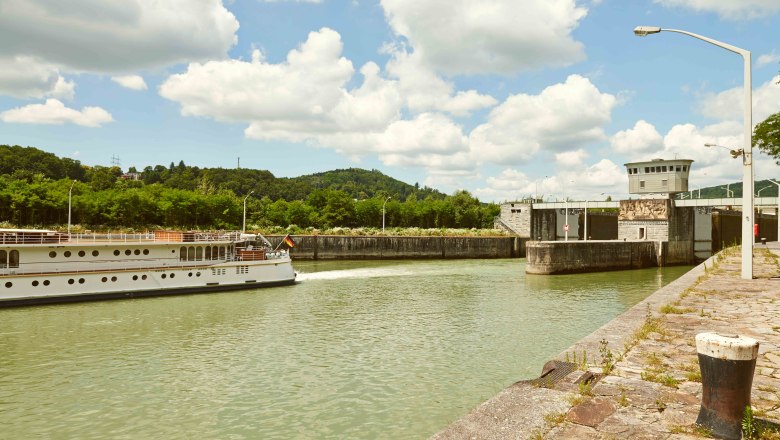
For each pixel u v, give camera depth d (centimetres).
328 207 12950
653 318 1524
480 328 3588
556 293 5334
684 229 9831
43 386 2395
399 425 1956
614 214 12900
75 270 4509
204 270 5188
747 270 2436
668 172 9450
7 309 4156
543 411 849
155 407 2147
